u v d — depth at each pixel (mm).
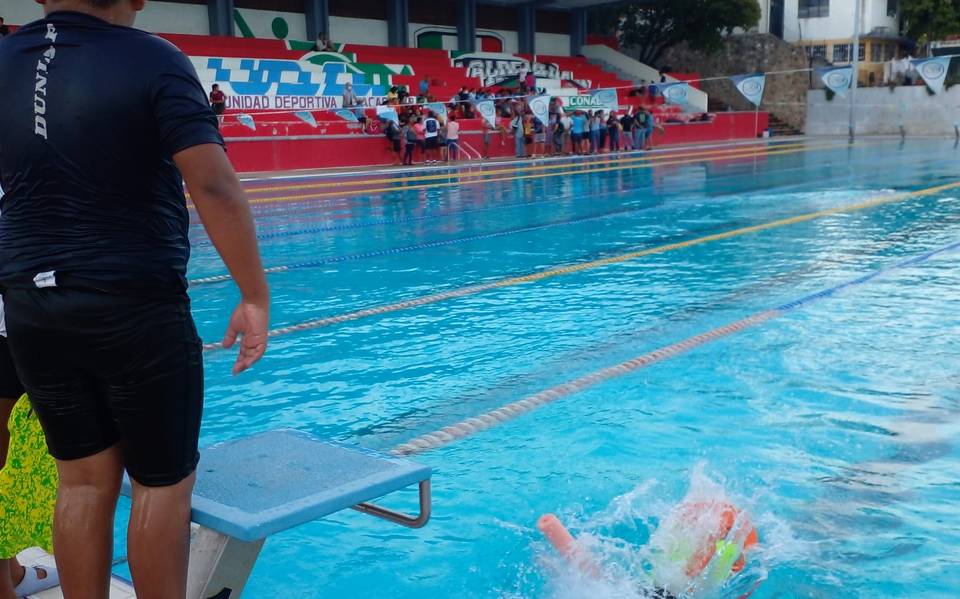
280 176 18078
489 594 2521
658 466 3369
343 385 4453
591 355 4871
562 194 13734
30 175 1542
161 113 1540
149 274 1571
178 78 1562
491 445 3635
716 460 3402
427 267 7727
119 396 1623
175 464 1694
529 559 2711
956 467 3301
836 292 6270
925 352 4750
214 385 4480
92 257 1534
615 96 23188
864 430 3676
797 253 7938
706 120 29453
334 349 5105
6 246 1584
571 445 3607
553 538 2717
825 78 22922
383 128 21188
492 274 7324
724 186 14406
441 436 3752
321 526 2959
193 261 8391
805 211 10914
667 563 2545
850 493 3090
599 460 3445
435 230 10094
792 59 34125
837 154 21844
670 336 5219
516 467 3402
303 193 14805
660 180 15797
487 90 24766
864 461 3369
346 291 6734
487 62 27719
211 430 3848
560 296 6398
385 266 7824
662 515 2945
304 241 9453
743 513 2746
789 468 3314
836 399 4059
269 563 2732
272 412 4074
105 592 1776
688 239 8961
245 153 19016
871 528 2836
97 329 1556
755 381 4348
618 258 7957
